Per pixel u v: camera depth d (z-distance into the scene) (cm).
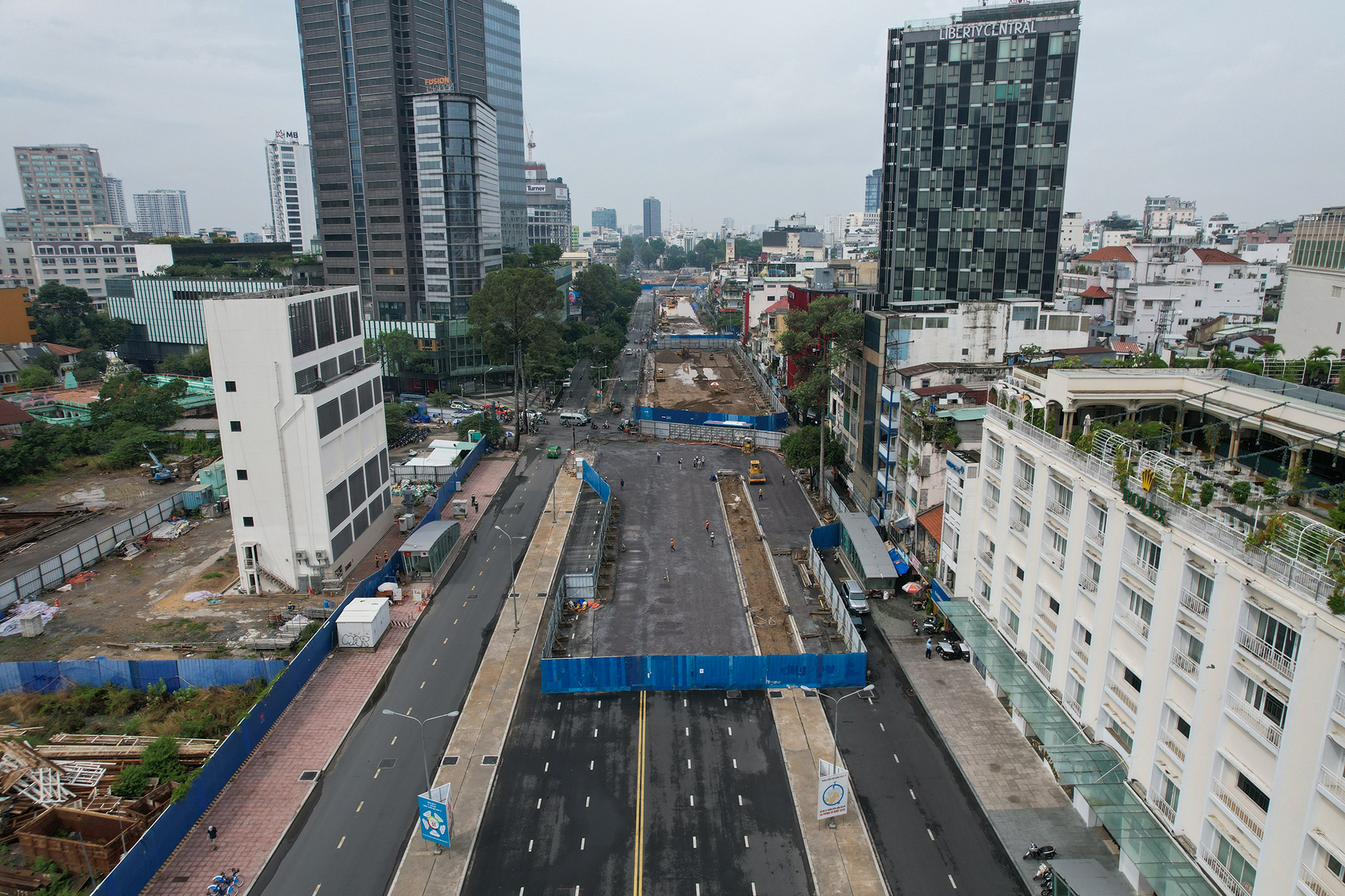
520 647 6266
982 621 5656
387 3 15388
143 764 4569
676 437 12875
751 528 8825
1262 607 3031
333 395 7275
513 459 11600
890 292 14212
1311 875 2809
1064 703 4556
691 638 6378
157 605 6875
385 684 5744
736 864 4091
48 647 6153
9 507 9250
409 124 16075
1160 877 3366
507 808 4509
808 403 9994
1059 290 15538
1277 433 4003
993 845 4194
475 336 13550
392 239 16238
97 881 3966
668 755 4962
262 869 4044
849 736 5112
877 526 8175
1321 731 2738
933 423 7075
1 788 4434
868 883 3956
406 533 8525
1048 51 12938
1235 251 17725
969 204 13638
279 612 6688
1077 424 4903
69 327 17938
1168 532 3591
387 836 4291
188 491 9275
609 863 4103
